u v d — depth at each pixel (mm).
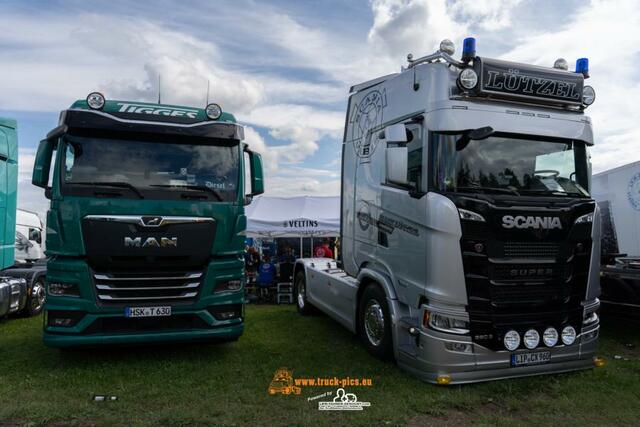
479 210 4609
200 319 5551
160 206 5438
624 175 8117
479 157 4914
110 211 5289
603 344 6805
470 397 4453
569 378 5016
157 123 5668
